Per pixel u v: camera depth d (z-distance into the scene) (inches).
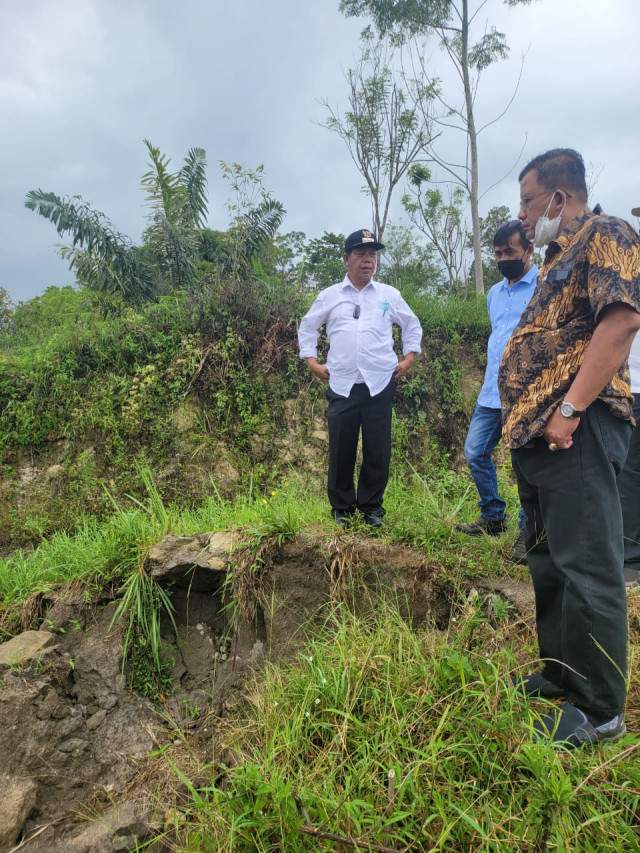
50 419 282.0
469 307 339.9
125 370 295.0
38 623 159.6
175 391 283.6
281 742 106.0
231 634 151.0
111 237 392.2
